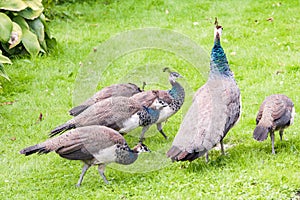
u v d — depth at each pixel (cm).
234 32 1420
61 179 802
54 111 1043
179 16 1581
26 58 1286
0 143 923
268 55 1261
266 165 782
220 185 741
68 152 744
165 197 720
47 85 1161
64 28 1508
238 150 841
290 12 1548
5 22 1193
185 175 775
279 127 811
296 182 730
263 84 1109
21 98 1104
